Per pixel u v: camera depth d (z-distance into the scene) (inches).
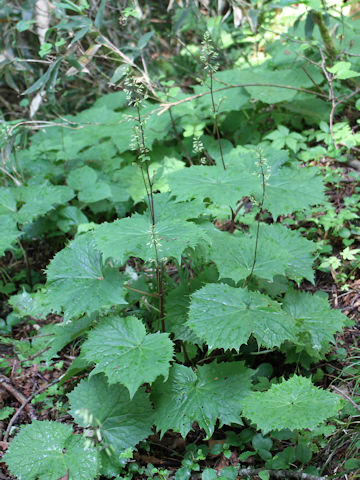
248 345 37.7
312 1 47.3
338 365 37.3
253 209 38.6
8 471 34.0
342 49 55.0
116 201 50.5
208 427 32.4
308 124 57.4
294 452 32.1
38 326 44.9
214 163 54.3
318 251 44.3
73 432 36.1
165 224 34.2
